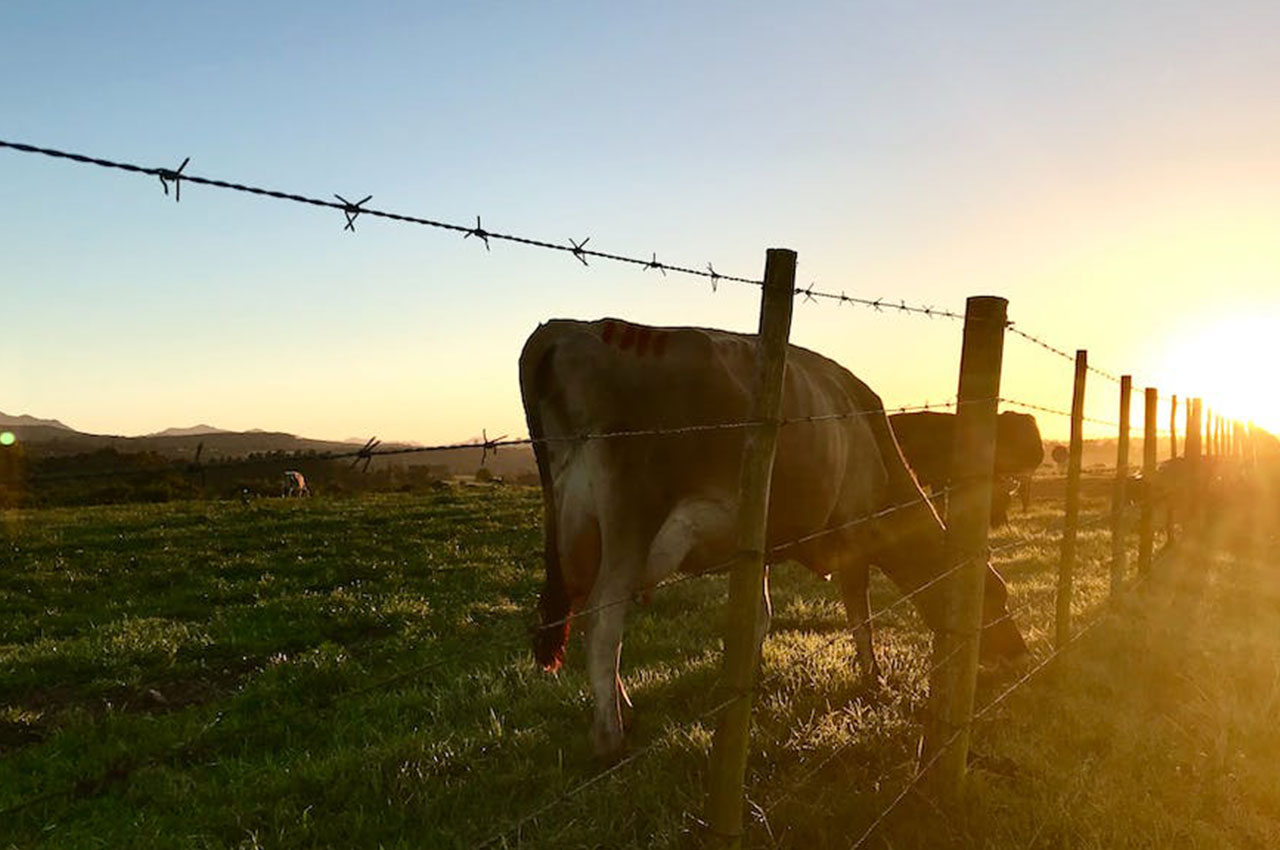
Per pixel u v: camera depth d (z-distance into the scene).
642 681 6.61
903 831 4.19
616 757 4.95
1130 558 12.42
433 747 5.43
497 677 7.26
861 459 6.40
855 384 6.59
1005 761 4.98
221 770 5.62
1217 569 11.56
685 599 10.19
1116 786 4.63
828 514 6.16
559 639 5.62
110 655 8.62
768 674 6.60
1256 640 7.66
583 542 5.30
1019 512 20.80
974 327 4.53
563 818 4.46
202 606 11.67
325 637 9.78
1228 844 4.13
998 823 4.25
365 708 6.67
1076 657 6.92
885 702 6.03
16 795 5.31
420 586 12.84
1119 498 8.77
